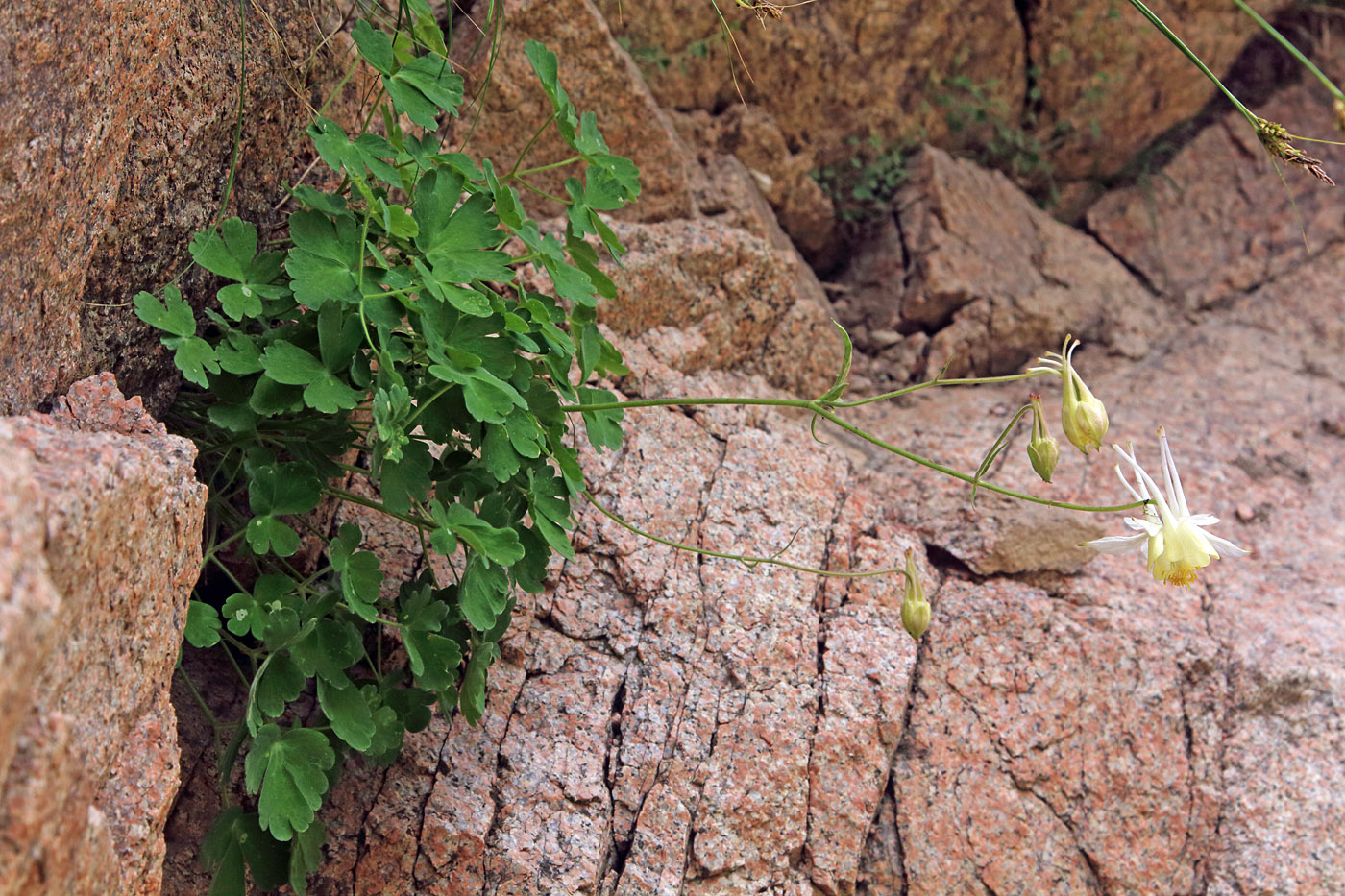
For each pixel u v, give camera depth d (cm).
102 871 124
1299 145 425
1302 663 268
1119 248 418
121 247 169
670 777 225
